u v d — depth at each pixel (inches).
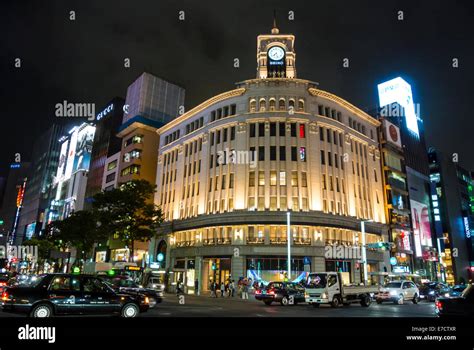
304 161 1691.7
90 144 3713.1
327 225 1600.6
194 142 1989.4
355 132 1980.8
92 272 1457.9
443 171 3348.9
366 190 1966.0
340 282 917.2
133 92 2930.6
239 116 1776.6
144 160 2593.5
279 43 2149.4
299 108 1775.3
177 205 1961.1
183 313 675.4
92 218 1624.0
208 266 1675.7
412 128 2819.9
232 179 1715.1
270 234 1566.2
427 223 2605.8
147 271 1449.3
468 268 3253.0
